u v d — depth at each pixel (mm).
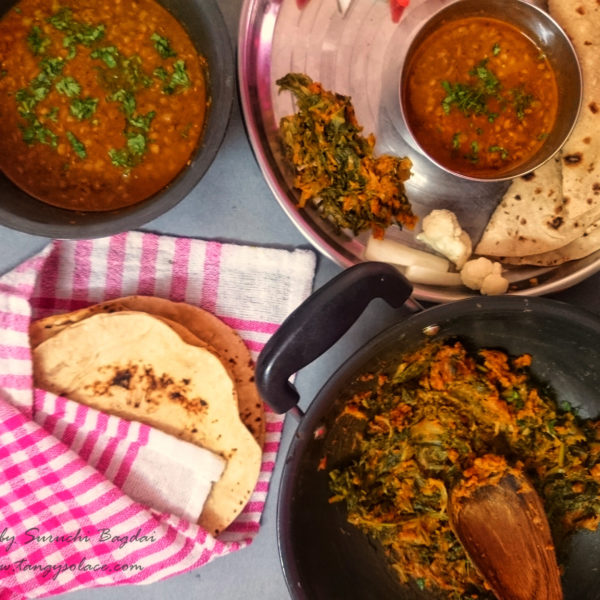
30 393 361
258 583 408
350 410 351
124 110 346
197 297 402
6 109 340
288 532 309
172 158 355
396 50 389
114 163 350
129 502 371
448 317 309
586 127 378
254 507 402
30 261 372
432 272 392
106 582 381
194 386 374
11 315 357
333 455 361
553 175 388
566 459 380
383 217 390
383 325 407
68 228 320
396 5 387
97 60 344
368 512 374
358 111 389
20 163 344
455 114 385
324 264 409
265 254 399
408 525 384
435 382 368
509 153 389
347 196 384
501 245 393
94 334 366
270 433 403
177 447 376
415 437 384
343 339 406
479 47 382
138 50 346
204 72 348
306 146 375
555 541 390
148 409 377
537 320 323
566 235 383
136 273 396
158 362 371
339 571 361
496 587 365
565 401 376
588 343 330
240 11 391
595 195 376
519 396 373
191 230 400
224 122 319
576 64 362
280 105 384
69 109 344
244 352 393
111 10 345
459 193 400
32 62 341
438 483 381
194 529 375
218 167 398
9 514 369
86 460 376
